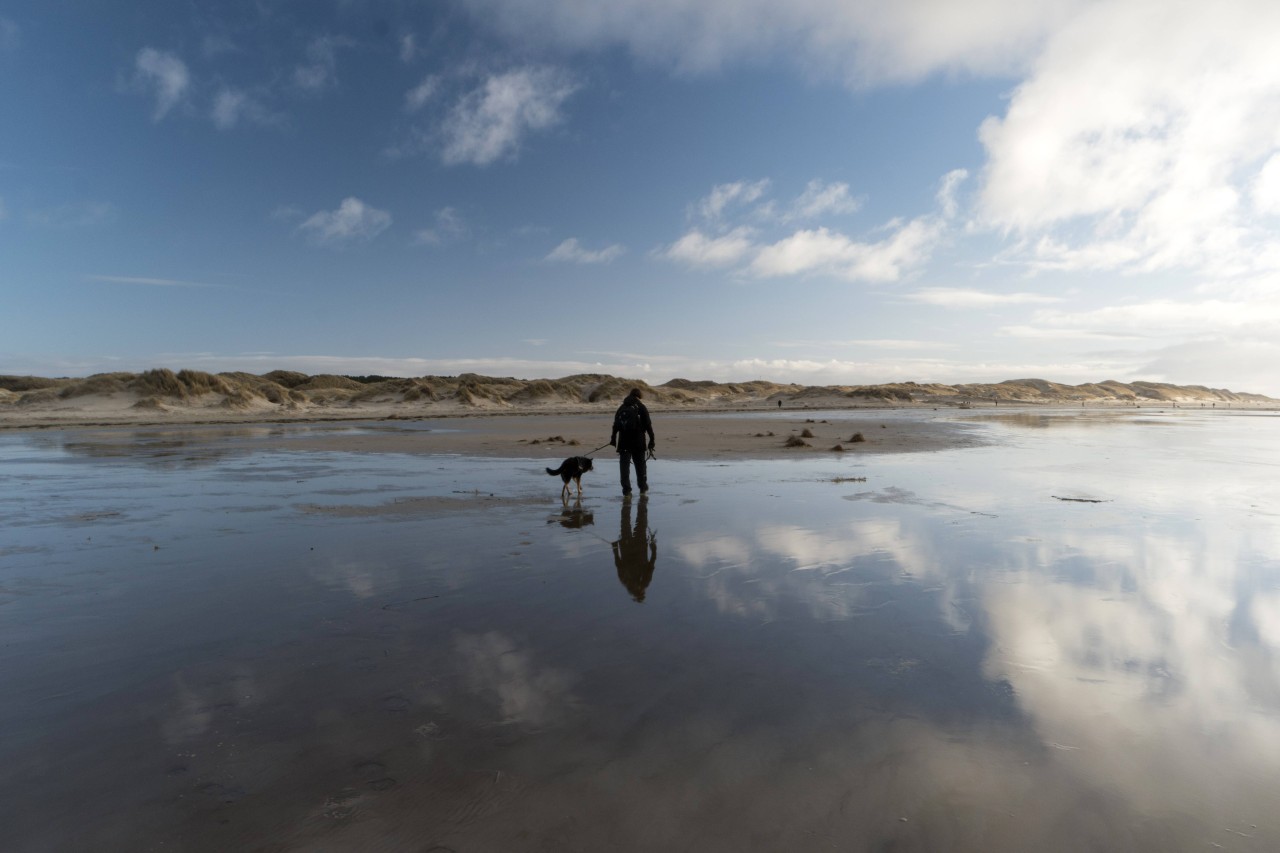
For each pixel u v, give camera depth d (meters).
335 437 29.64
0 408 59.00
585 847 2.60
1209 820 2.75
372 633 4.95
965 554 7.32
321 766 3.17
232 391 66.50
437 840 2.65
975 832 2.68
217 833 2.70
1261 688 4.01
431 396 92.31
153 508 10.55
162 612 5.45
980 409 88.62
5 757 3.26
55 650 4.63
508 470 16.08
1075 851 2.57
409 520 9.52
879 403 118.12
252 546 7.86
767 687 3.99
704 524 9.13
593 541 8.08
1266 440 27.09
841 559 7.12
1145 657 4.48
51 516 9.80
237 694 3.94
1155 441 26.22
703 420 49.22
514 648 4.64
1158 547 7.66
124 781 3.06
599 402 114.00
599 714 3.66
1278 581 6.29
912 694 3.90
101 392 62.00
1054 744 3.35
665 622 5.16
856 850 2.57
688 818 2.77
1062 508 10.32
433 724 3.56
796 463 17.58
